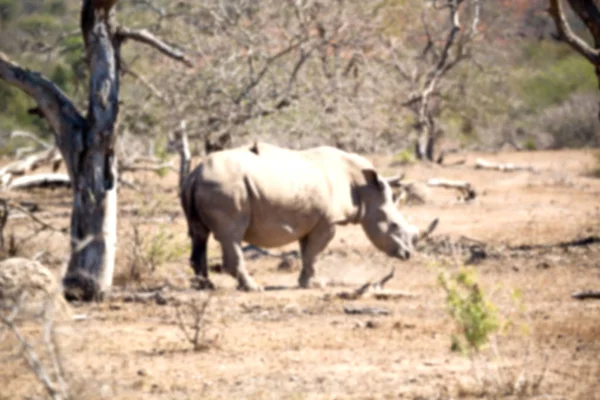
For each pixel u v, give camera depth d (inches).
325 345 1603.1
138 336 1654.8
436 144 6894.7
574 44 2770.7
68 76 4471.0
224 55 3235.7
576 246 2753.4
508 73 7116.1
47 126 5492.1
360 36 3412.9
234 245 2064.5
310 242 2176.4
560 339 1648.6
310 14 3257.9
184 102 3211.1
